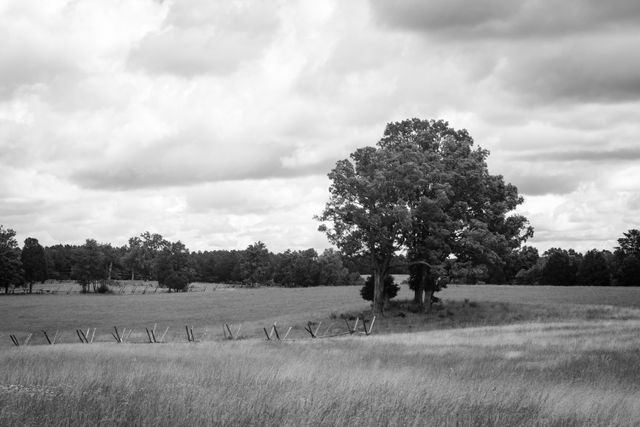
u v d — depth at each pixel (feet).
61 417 28.27
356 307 233.96
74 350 89.86
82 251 493.77
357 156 204.95
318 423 28.45
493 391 42.04
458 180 195.11
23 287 522.06
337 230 195.00
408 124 211.20
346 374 49.88
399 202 183.93
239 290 453.99
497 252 197.06
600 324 139.44
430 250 188.96
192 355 77.30
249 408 30.53
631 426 31.99
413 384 43.65
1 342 175.83
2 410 28.63
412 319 193.47
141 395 34.50
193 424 27.76
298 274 535.60
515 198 204.44
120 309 298.97
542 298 283.38
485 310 208.23
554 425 31.12
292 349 90.68
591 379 56.70
